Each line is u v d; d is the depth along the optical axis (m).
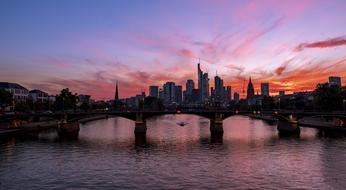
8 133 159.50
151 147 123.06
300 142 134.62
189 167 88.62
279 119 190.75
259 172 83.00
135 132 174.12
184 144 130.75
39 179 77.00
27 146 123.81
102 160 98.38
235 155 105.94
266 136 157.25
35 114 169.12
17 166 89.81
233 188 69.81
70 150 115.62
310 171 83.75
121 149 118.38
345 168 86.88
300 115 179.75
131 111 178.88
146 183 73.81
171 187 70.75
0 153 108.81
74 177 78.81
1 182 74.50
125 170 85.69
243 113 184.50
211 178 77.56
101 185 72.38
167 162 95.31
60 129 169.75
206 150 115.81
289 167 88.25
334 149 116.31
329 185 71.88
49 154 107.75
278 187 70.44
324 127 191.75
